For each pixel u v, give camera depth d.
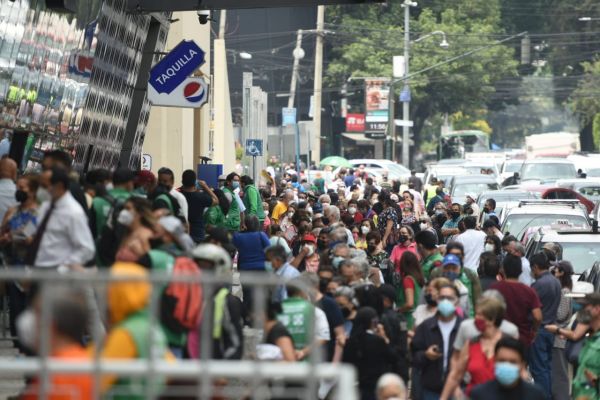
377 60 184.25
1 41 35.75
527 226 53.94
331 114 189.38
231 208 45.59
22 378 19.03
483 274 33.34
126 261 20.97
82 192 24.55
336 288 26.23
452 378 23.70
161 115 66.44
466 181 88.19
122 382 13.53
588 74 198.50
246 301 28.88
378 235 40.31
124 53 52.28
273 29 173.00
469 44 190.62
